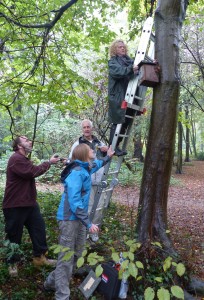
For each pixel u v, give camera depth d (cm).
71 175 338
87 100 741
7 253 383
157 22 407
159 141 407
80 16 668
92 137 506
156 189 410
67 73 693
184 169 2347
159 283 353
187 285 380
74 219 341
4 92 706
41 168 396
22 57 647
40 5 646
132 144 1997
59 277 337
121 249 401
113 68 422
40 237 419
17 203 393
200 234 670
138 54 416
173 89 401
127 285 346
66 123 1591
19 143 402
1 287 370
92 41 720
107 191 483
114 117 441
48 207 682
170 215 895
